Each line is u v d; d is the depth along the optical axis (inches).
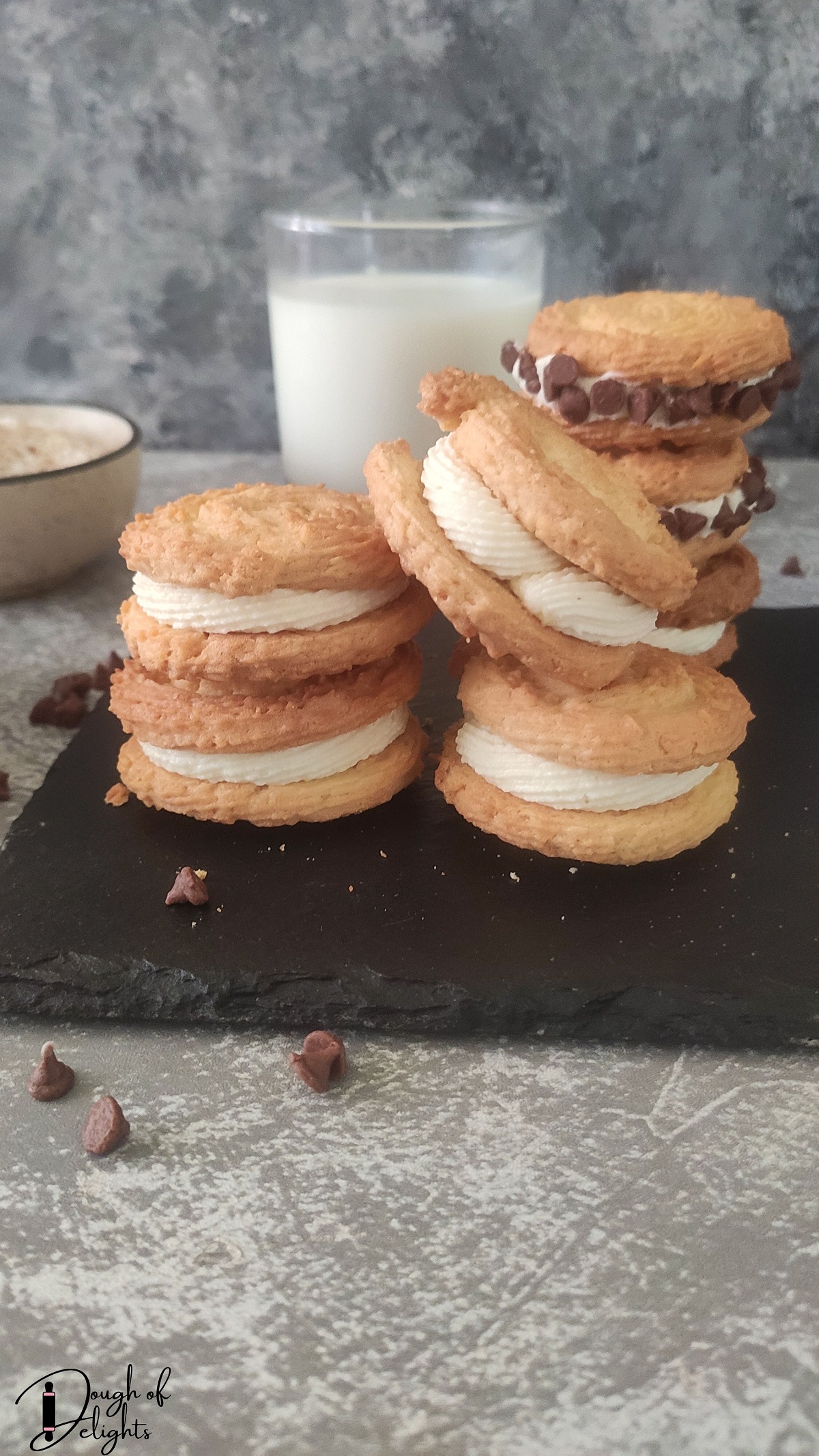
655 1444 5.3
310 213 15.1
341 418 14.6
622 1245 6.2
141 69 15.5
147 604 9.0
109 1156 6.8
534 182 15.9
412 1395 5.5
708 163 15.5
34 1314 5.9
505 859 9.1
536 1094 7.2
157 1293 6.0
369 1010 7.6
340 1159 6.7
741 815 9.6
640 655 9.4
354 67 15.3
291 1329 5.8
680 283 16.3
